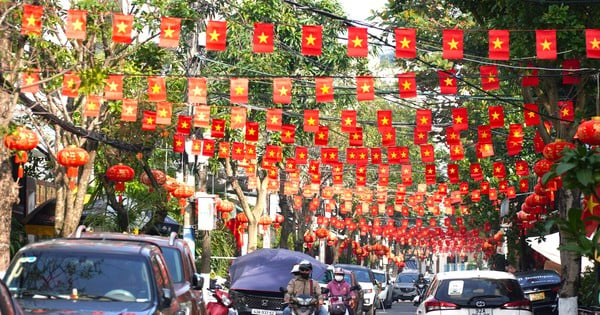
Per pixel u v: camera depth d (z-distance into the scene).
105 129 22.17
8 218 16.39
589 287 23.78
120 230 25.34
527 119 21.62
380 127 23.83
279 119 21.92
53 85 18.70
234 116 21.58
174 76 18.83
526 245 41.12
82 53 19.39
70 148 18.59
